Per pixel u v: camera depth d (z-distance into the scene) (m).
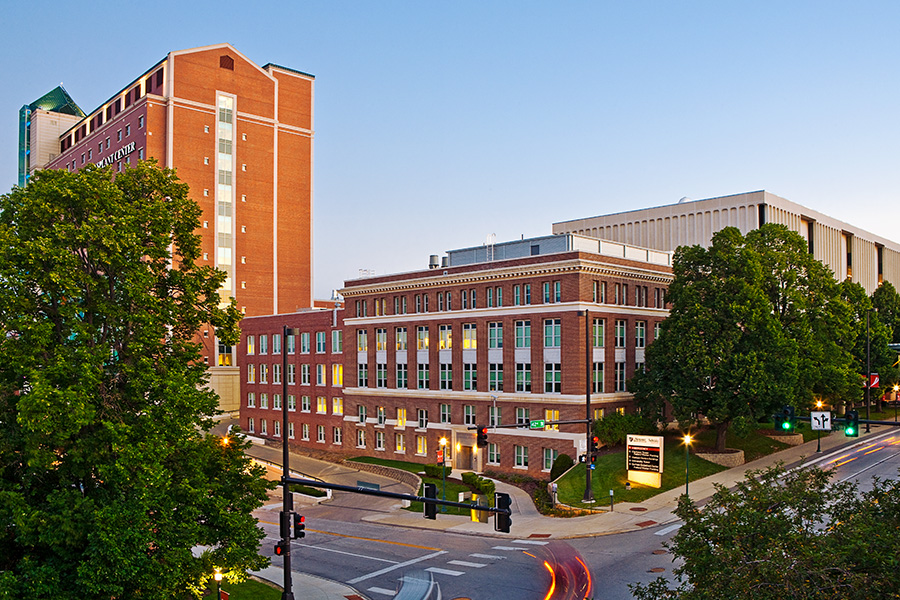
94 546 17.56
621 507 39.31
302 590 27.70
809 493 16.66
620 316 54.53
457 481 51.06
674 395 49.00
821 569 13.05
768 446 55.88
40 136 128.38
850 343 63.50
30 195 20.75
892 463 48.75
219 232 96.62
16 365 18.92
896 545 13.36
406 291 62.22
